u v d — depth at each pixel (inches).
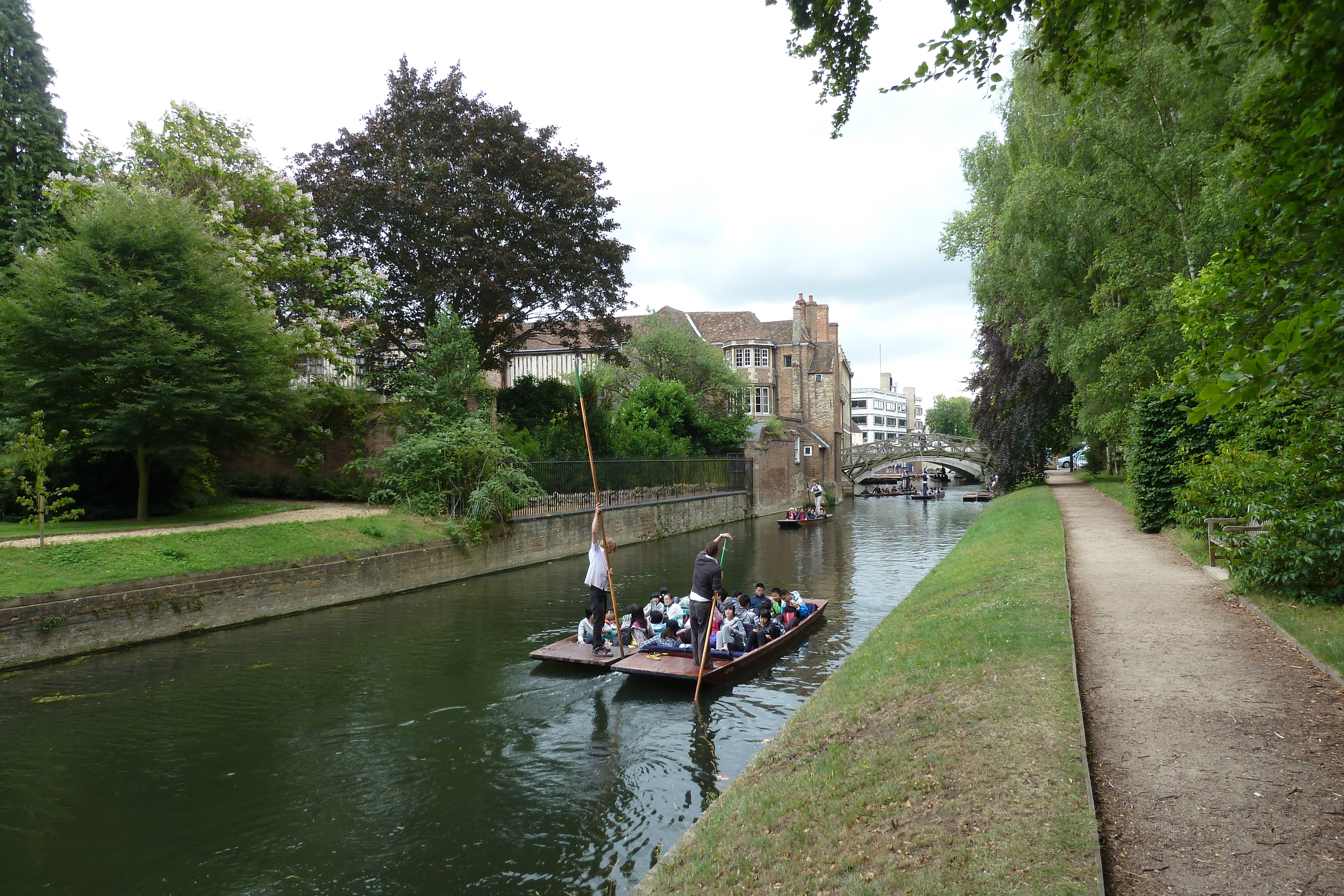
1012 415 1295.5
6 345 574.9
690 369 1710.1
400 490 781.9
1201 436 605.0
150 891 211.6
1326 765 183.0
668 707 360.5
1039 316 847.1
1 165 824.3
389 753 308.2
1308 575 322.3
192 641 488.1
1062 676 245.0
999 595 377.4
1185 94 583.8
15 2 847.1
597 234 1104.8
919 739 213.3
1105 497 1080.8
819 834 173.0
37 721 344.2
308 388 879.7
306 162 1003.9
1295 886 137.3
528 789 273.7
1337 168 126.0
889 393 4980.3
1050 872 140.6
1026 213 720.3
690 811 255.1
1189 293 347.9
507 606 604.7
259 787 276.4
